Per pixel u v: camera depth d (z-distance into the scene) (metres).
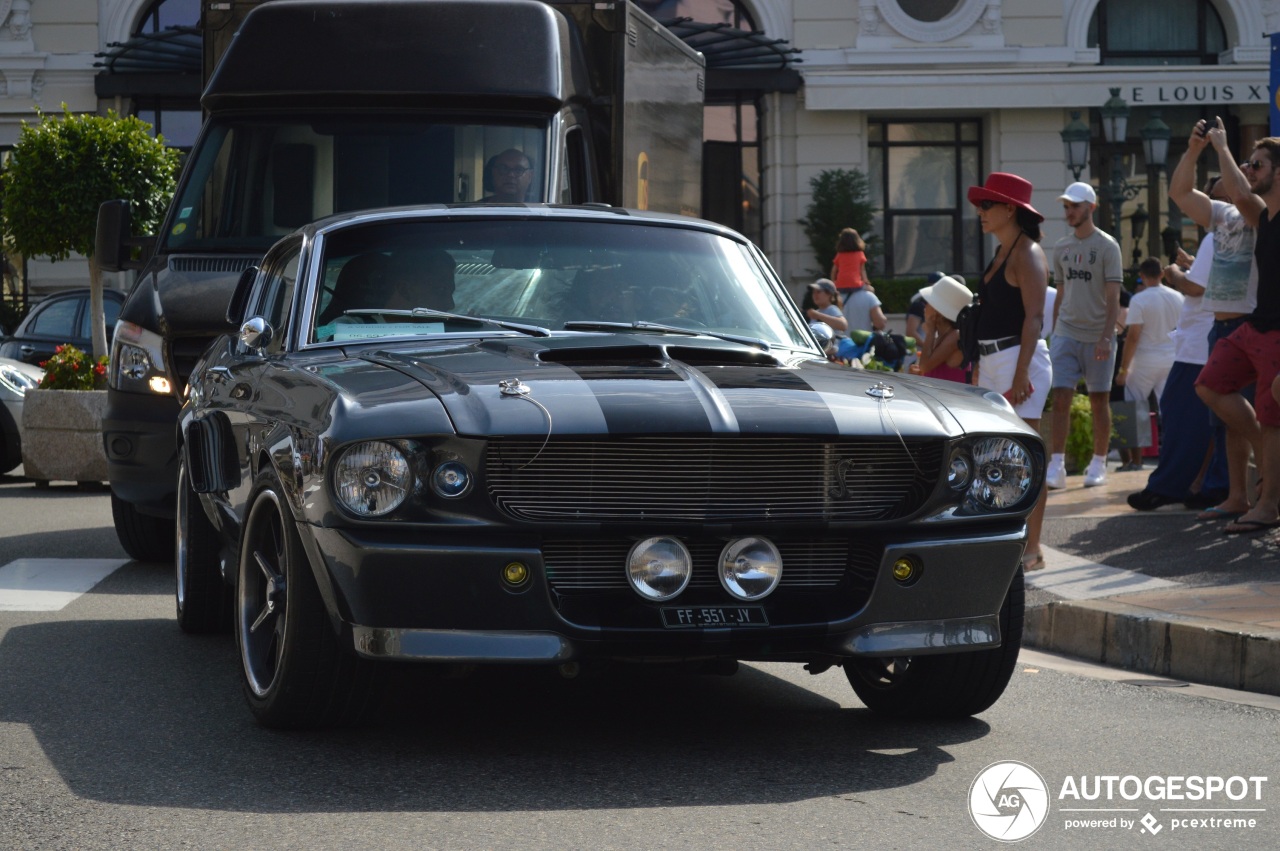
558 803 4.09
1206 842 3.82
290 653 4.64
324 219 6.16
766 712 5.36
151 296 8.55
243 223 8.82
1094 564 7.93
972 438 4.69
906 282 26.34
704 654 4.39
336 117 8.89
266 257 6.63
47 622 7.08
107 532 10.60
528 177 8.75
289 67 8.90
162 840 3.75
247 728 4.94
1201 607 6.57
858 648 4.50
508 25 9.05
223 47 9.62
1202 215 8.89
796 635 4.45
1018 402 8.04
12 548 9.73
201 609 6.72
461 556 4.27
